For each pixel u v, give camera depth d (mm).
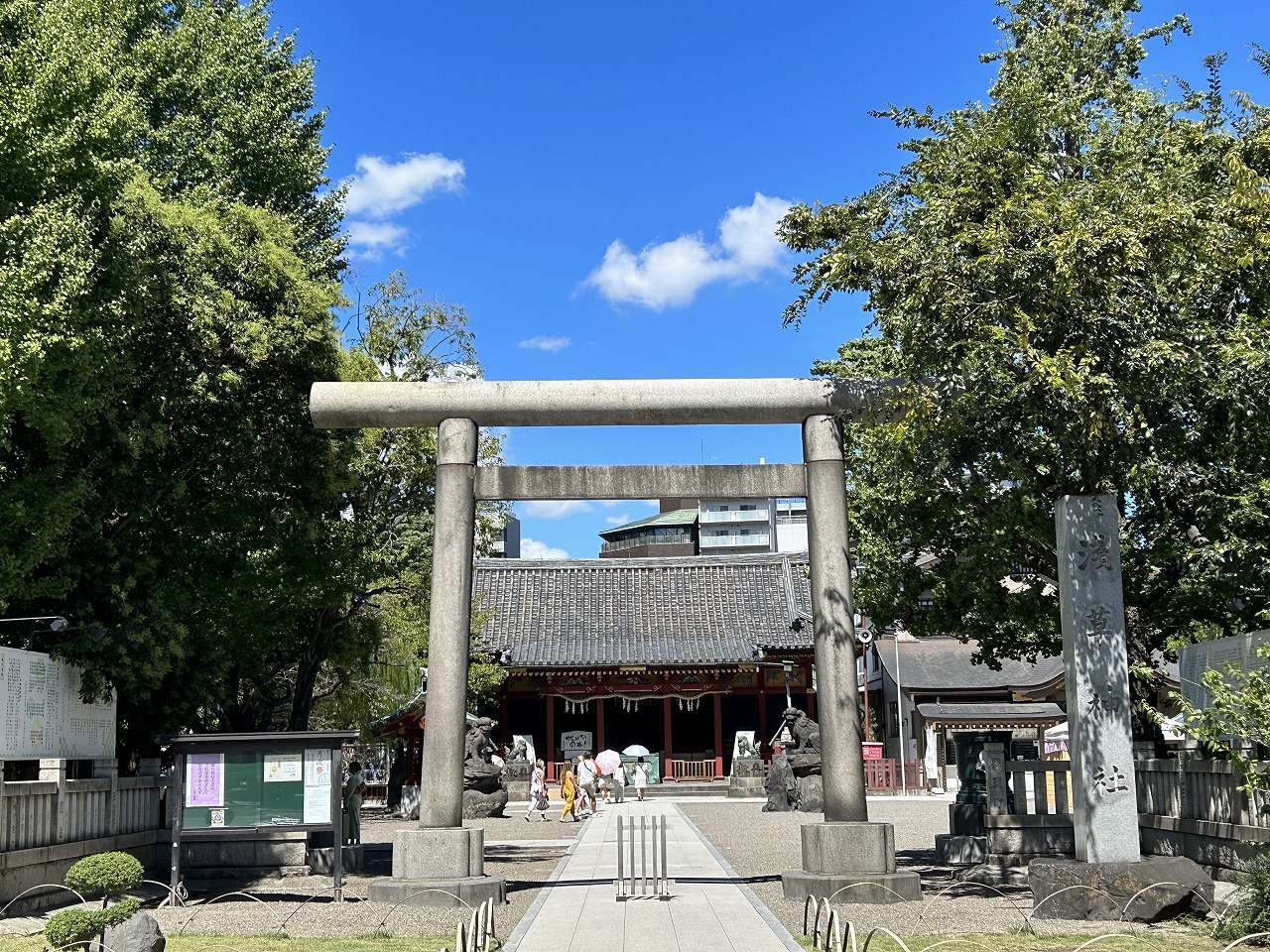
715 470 18000
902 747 51406
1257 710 11883
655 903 15734
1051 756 41906
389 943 13172
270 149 26250
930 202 16453
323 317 22625
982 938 12859
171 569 22156
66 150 17000
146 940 10195
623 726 58656
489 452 30703
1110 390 14977
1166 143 17422
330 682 39594
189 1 26203
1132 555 18766
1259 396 15375
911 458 17453
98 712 18797
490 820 37125
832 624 17094
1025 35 19031
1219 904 13945
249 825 16953
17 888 15219
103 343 17859
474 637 41438
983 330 15688
